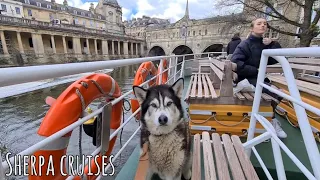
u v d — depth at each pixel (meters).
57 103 1.64
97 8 78.31
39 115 10.95
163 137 1.81
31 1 53.59
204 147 1.96
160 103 1.86
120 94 2.51
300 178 2.18
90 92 1.90
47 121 1.56
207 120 2.89
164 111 1.80
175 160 1.81
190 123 2.94
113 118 2.41
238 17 13.04
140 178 1.61
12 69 0.72
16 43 39.03
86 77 2.02
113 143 2.41
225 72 2.76
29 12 52.59
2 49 34.31
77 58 47.06
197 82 4.24
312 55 1.12
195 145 2.05
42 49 41.12
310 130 1.37
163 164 1.84
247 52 3.01
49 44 45.69
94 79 2.04
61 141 1.57
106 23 75.50
